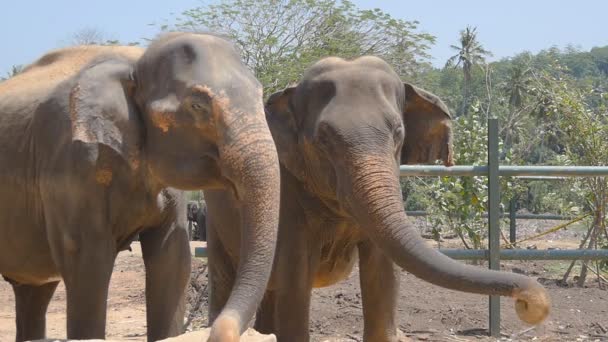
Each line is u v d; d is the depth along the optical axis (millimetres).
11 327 9836
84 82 5547
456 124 13234
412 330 8719
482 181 12367
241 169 4988
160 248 6117
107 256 5695
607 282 11422
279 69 18469
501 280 5031
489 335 8492
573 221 11000
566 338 8367
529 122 38344
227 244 7305
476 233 12359
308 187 6746
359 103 6340
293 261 6730
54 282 7410
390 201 5914
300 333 6730
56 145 5750
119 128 5516
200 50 5363
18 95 6312
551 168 8477
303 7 19500
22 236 6184
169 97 5348
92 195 5609
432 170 8438
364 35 19891
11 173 6098
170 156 5375
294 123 6707
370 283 6875
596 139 12031
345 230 6855
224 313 4473
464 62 63125
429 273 5516
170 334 6164
